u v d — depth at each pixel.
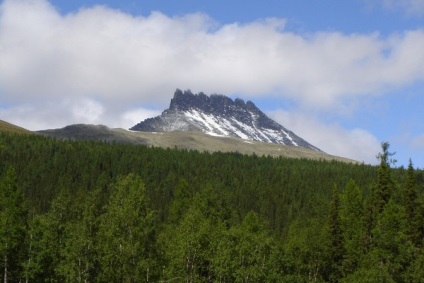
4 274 61.53
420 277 63.44
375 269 61.62
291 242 76.00
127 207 57.88
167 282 58.62
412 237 73.88
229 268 62.19
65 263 60.16
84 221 61.44
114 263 56.03
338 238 76.31
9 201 63.06
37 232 64.44
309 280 72.44
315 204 137.62
